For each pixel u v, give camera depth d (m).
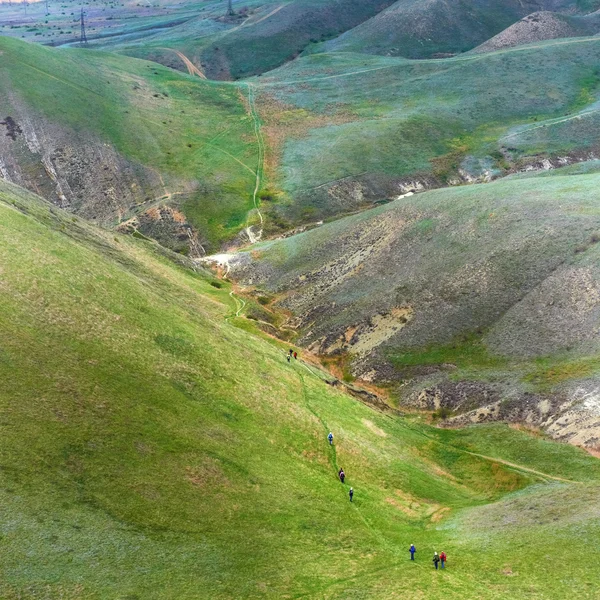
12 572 42.81
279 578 49.06
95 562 45.56
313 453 64.12
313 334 97.81
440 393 82.06
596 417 70.88
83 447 52.22
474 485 69.19
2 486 47.09
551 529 56.19
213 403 63.62
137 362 63.03
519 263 92.81
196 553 48.97
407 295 96.62
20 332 58.75
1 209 76.88
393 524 58.78
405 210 116.50
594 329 80.12
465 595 48.81
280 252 121.75
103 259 81.56
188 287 101.50
